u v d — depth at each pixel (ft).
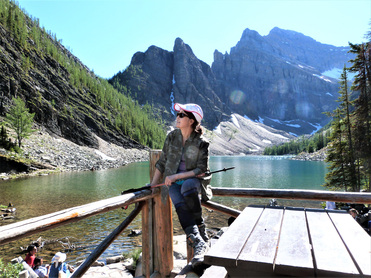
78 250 44.27
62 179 159.22
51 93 391.45
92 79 585.63
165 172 10.03
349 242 5.35
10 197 96.68
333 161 102.68
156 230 12.26
